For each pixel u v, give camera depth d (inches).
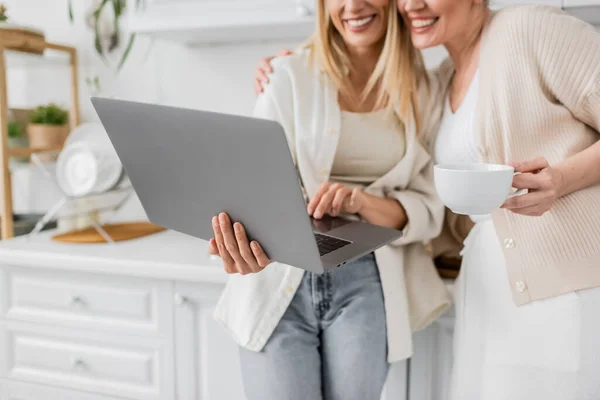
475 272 37.4
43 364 57.6
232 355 50.9
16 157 68.2
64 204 74.5
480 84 35.9
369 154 41.5
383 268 39.3
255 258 30.7
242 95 68.7
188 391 52.6
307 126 40.4
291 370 36.4
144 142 30.6
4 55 66.7
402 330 39.5
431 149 44.3
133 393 54.4
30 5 75.5
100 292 54.3
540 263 33.2
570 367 32.1
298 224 26.3
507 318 34.8
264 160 24.8
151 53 71.7
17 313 57.8
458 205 26.2
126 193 65.7
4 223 65.2
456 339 40.3
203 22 55.1
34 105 77.2
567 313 32.0
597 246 32.0
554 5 44.5
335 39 43.0
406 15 39.4
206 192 29.6
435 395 46.9
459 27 37.8
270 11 52.6
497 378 35.1
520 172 30.5
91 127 61.7
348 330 37.4
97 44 72.2
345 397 37.9
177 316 52.0
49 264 54.2
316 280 37.5
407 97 41.5
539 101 33.3
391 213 40.7
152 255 53.4
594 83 31.8
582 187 32.4
